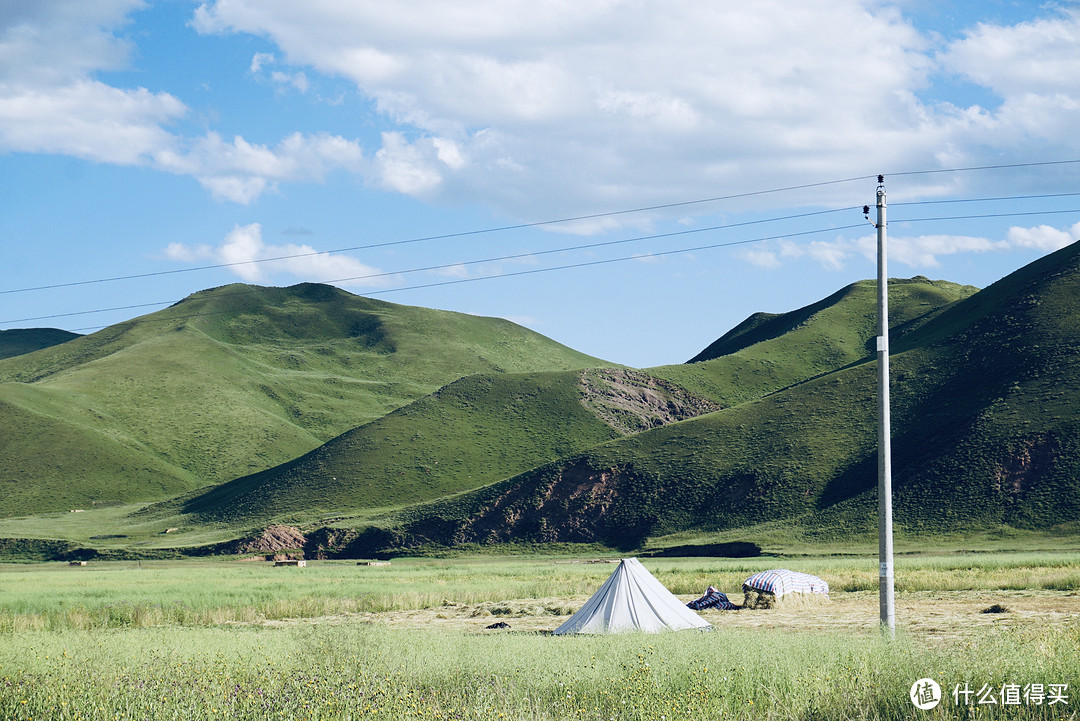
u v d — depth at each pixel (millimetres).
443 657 18406
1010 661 13688
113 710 13898
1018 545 87062
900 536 96375
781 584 40094
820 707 13242
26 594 51625
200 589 55781
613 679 15039
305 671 16609
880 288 22016
